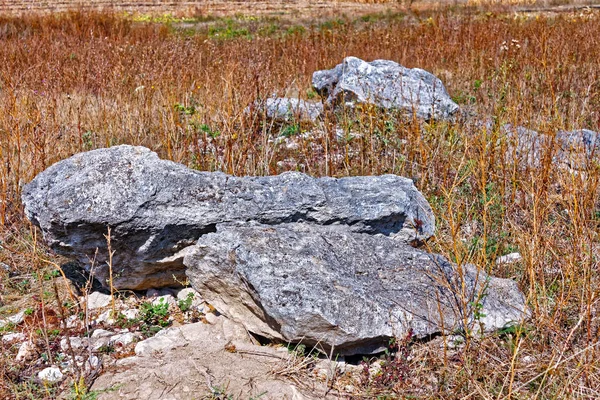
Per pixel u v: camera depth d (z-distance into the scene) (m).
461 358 3.34
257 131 6.47
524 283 4.06
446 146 6.18
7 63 9.22
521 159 5.50
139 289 4.17
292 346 3.51
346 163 5.98
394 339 3.38
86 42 12.45
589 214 4.53
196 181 3.89
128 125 6.82
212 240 3.59
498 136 5.64
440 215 4.98
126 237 3.79
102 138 6.54
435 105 7.39
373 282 3.59
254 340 3.65
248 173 5.71
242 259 3.44
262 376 3.29
